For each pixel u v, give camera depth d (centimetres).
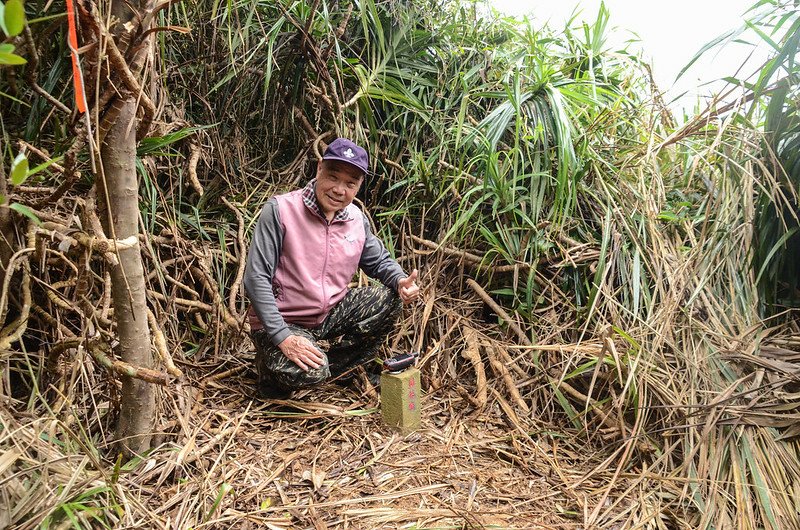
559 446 171
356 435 165
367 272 197
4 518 95
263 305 163
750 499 143
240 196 229
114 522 109
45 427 117
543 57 260
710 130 208
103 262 159
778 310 196
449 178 235
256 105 242
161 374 119
